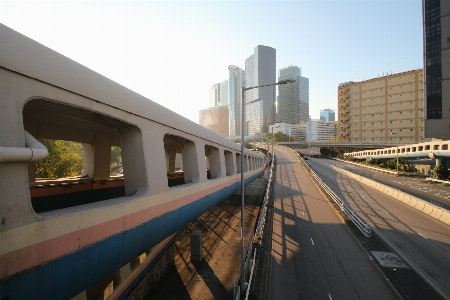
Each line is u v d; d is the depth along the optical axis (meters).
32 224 4.95
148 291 13.15
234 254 17.89
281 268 15.20
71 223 5.75
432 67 62.50
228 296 12.99
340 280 13.83
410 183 45.56
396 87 102.94
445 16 60.75
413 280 13.58
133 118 8.40
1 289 4.39
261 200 34.28
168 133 10.85
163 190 9.86
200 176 14.23
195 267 16.08
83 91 6.36
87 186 14.11
